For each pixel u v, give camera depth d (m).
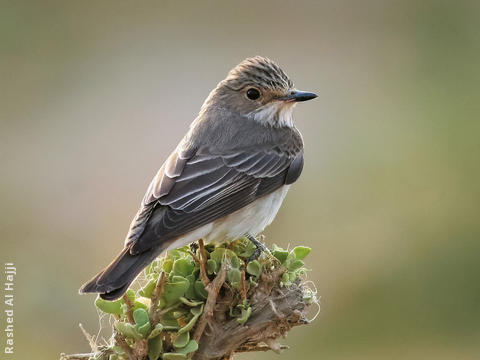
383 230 14.18
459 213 14.30
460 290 13.36
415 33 19.53
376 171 15.48
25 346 12.15
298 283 6.54
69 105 17.92
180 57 19.38
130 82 18.66
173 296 6.11
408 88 18.33
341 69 19.17
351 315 13.20
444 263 13.65
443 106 17.12
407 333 13.12
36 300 12.66
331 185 15.16
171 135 17.06
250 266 6.43
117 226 14.57
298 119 17.16
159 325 5.96
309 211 14.55
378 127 16.64
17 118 17.42
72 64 19.11
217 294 6.19
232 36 20.16
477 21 19.06
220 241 8.20
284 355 12.35
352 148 16.06
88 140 16.67
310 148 16.20
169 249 7.52
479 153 15.34
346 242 14.04
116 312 6.30
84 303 12.54
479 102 17.19
